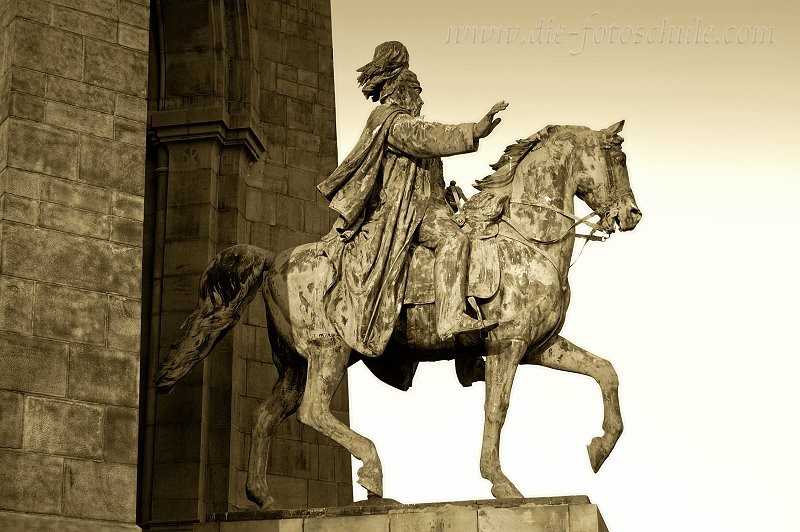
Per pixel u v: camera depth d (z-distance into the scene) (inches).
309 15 746.8
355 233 532.7
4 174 424.8
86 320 426.3
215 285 538.6
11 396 407.2
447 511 479.5
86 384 421.1
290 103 724.7
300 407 520.4
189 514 622.8
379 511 488.1
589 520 469.4
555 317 521.3
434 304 523.5
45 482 406.0
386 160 538.0
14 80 432.8
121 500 416.8
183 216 666.8
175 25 685.3
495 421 509.7
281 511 496.1
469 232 530.6
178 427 636.7
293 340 529.7
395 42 557.9
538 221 530.6
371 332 518.6
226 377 651.5
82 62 446.9
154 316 654.5
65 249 428.5
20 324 414.3
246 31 700.0
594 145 536.7
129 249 440.1
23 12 440.1
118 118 449.4
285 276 535.2
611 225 530.3
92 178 439.5
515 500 478.0
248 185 696.4
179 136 674.8
